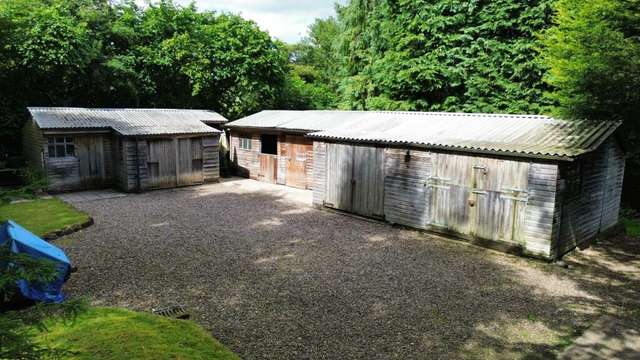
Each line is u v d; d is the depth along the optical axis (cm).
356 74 2989
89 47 2241
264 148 2233
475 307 773
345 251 1080
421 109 2369
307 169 1912
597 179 1198
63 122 1770
